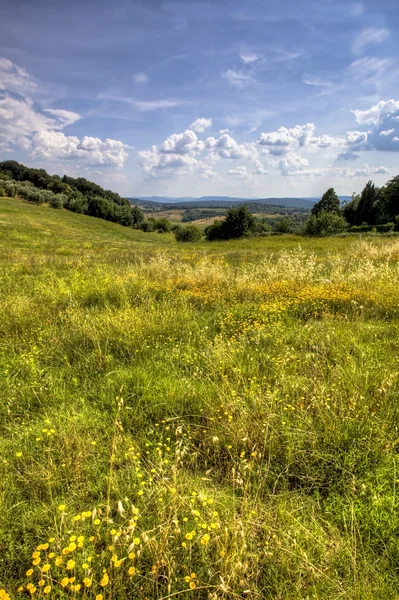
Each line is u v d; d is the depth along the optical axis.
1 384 3.10
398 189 45.75
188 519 1.72
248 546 1.58
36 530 1.70
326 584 1.43
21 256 13.54
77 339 4.07
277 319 4.86
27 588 1.37
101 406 2.81
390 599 1.39
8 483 1.98
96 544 1.65
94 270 9.20
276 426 2.36
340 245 19.36
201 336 4.09
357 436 2.23
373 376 2.88
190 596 1.44
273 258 12.70
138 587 1.46
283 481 2.04
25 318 4.82
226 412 2.42
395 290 5.49
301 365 3.30
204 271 7.57
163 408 2.72
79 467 2.09
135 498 1.90
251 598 1.41
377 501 1.78
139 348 3.84
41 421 2.59
